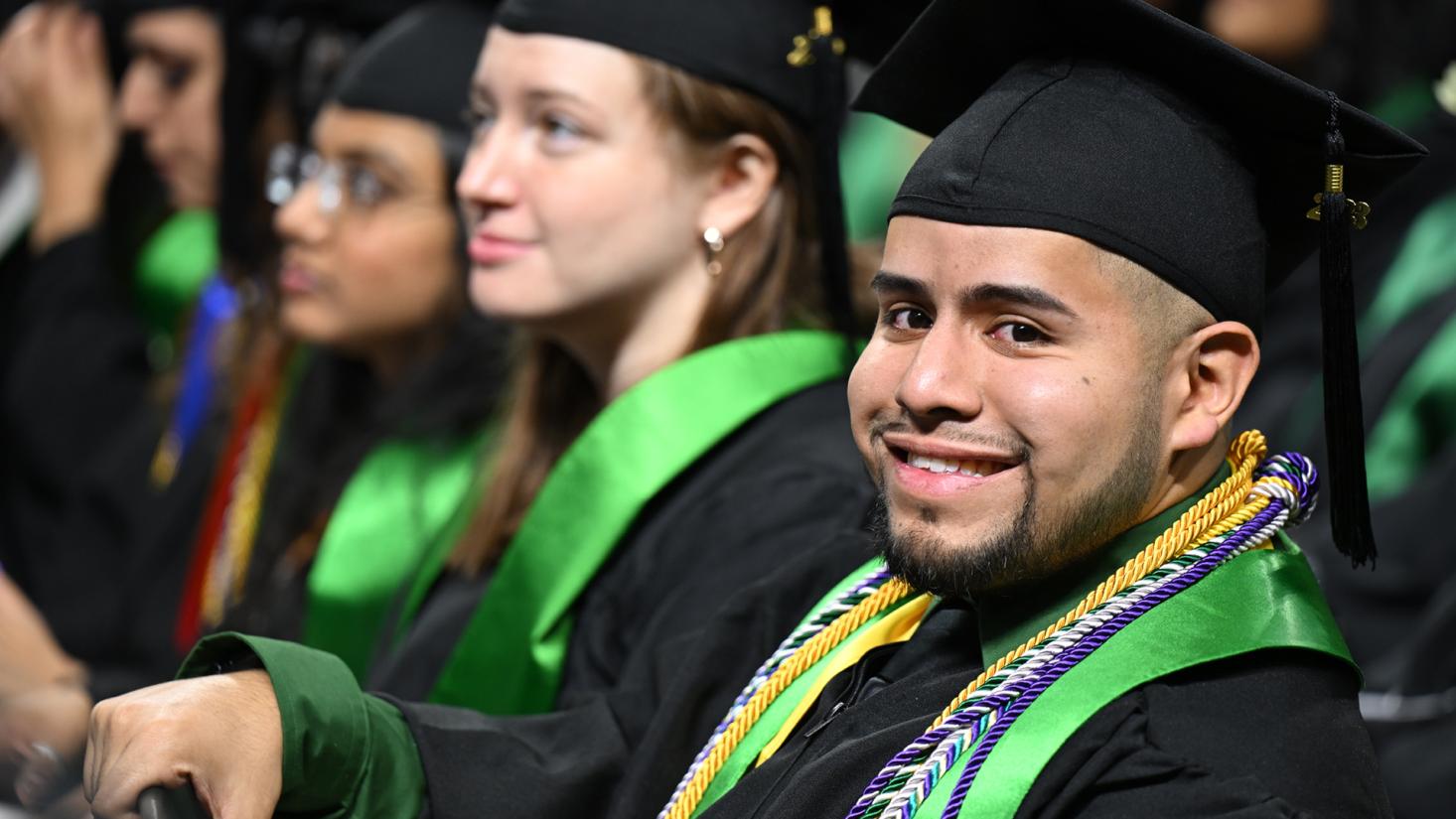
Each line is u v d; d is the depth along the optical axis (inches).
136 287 294.8
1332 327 120.3
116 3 293.3
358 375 228.8
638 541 163.0
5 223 313.3
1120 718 111.1
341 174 211.0
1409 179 242.5
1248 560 118.9
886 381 118.0
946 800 112.0
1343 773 110.6
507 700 163.2
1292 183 122.3
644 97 165.9
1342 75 244.8
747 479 161.9
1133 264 114.1
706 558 157.4
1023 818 109.7
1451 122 243.8
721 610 146.9
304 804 129.9
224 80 239.6
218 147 249.1
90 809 122.3
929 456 115.8
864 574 139.2
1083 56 121.4
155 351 293.7
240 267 242.7
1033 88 119.4
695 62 166.2
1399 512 208.2
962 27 125.2
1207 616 115.2
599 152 165.6
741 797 126.3
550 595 163.2
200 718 123.6
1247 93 117.3
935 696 121.6
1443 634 183.0
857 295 177.6
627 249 166.9
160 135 289.0
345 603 202.4
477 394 207.0
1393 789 177.6
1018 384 113.2
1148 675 112.5
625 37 165.3
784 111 170.9
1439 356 225.3
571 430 181.8
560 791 140.3
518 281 167.0
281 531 224.4
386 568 202.4
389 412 209.9
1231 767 108.9
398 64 210.1
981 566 114.6
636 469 163.9
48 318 286.7
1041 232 113.3
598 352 174.1
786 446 163.9
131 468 268.2
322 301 212.1
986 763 111.7
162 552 255.0
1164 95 119.3
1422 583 203.9
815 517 156.9
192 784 121.6
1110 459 114.2
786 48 169.8
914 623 131.6
